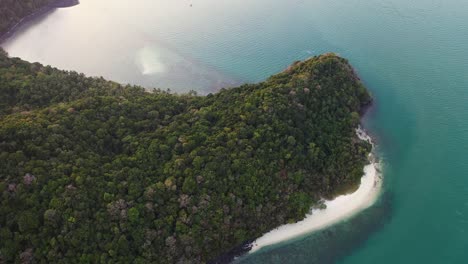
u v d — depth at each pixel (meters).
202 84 153.12
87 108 107.88
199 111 112.31
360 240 101.50
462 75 146.12
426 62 153.75
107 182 90.38
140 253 87.81
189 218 91.25
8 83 119.56
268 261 98.31
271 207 100.19
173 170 95.06
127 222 87.69
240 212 96.81
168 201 92.38
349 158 112.00
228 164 98.06
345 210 106.81
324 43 170.62
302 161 107.25
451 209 106.25
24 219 81.44
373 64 155.00
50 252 81.94
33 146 90.81
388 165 117.81
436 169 116.19
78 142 97.38
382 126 129.38
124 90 128.62
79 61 167.50
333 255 99.19
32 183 85.06
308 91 118.94
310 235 102.56
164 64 163.75
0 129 92.19
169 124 109.12
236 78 155.88
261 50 169.50
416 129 128.12
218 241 95.31
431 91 140.62
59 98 119.56
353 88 132.38
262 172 100.25
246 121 107.88
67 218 83.62
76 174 88.88
